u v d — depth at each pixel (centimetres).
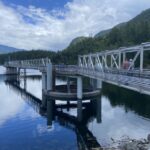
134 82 1758
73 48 13862
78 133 2594
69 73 3872
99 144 2216
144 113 3447
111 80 2270
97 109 3725
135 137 2397
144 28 11438
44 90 4322
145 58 6106
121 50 2262
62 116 3397
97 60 3044
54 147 2169
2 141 2338
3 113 3625
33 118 3306
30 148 2144
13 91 6144
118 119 3167
